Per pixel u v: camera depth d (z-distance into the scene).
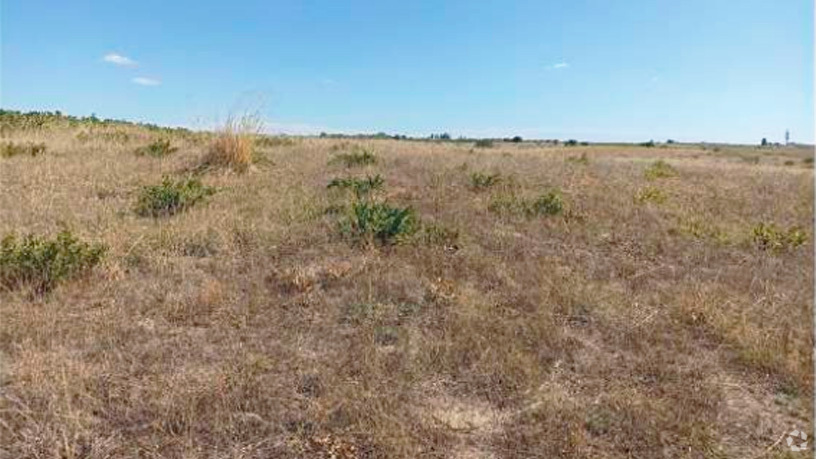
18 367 3.06
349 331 3.66
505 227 6.21
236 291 4.19
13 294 3.90
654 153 38.28
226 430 2.64
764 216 7.65
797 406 3.02
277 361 3.26
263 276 4.47
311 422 2.72
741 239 6.16
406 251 5.13
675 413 2.89
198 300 3.92
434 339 3.54
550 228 6.26
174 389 2.90
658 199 8.01
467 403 2.96
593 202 7.64
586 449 2.61
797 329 3.81
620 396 3.01
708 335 3.79
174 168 9.10
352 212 5.89
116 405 2.80
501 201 7.23
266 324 3.73
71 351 3.28
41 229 5.29
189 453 2.50
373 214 5.55
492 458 2.56
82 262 4.28
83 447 2.51
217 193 7.19
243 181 8.27
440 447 2.61
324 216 6.22
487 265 4.84
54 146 11.11
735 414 2.94
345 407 2.80
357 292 4.21
